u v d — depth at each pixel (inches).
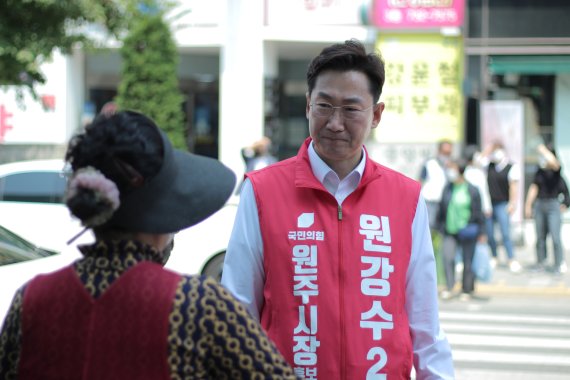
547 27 655.8
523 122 655.1
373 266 117.9
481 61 661.9
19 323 80.9
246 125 658.2
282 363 81.0
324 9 647.8
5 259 247.1
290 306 116.6
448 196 444.5
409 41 646.5
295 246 118.5
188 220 83.7
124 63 596.4
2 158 672.4
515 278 521.7
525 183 664.4
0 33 442.3
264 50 659.4
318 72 121.8
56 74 667.4
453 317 410.9
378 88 122.8
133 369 77.3
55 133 668.7
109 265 80.5
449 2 634.2
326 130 120.3
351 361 114.2
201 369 78.9
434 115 647.8
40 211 421.4
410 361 118.2
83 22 495.2
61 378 78.3
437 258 473.1
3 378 81.9
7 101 668.1
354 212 120.1
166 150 82.7
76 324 78.9
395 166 648.4
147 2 541.6
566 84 660.7
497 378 287.7
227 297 80.4
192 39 658.8
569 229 666.2
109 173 80.3
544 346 344.8
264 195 121.1
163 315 77.8
